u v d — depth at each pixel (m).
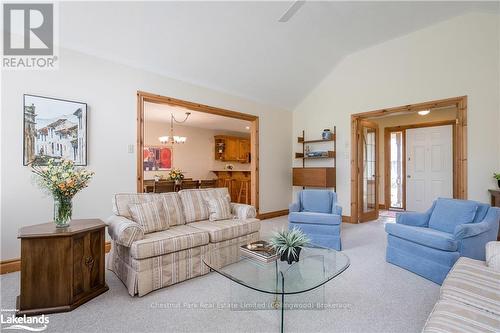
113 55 3.47
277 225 4.98
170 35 3.43
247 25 3.61
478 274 1.63
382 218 5.70
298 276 1.89
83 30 3.05
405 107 4.48
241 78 4.74
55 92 3.06
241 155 9.12
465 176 3.84
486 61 3.73
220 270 2.01
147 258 2.26
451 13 3.86
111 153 3.49
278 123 6.00
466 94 3.87
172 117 6.77
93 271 2.23
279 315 1.93
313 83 5.64
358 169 5.26
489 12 3.69
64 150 3.11
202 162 8.43
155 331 1.74
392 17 3.93
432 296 2.22
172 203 3.08
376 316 1.92
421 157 6.16
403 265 2.83
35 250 1.96
